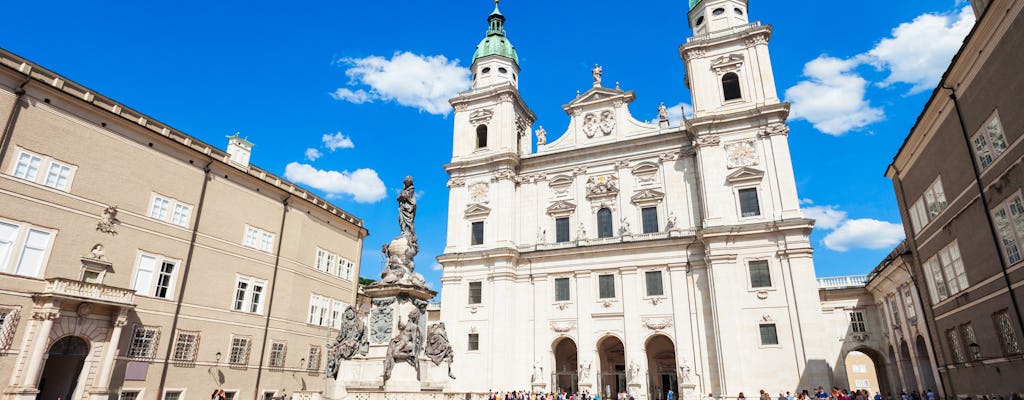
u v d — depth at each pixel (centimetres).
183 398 3416
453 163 5328
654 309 4338
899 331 3719
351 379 2136
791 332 3819
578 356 4416
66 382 3012
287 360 4203
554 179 5119
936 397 3216
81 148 3128
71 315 2931
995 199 2208
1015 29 1947
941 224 2738
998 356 2281
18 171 2850
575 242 4759
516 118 5609
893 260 3388
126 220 3284
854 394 3444
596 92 5303
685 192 4625
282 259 4284
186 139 3741
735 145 4412
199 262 3656
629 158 4912
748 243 4097
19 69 2914
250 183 4125
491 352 4572
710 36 4812
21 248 2822
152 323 3319
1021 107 1969
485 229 5031
